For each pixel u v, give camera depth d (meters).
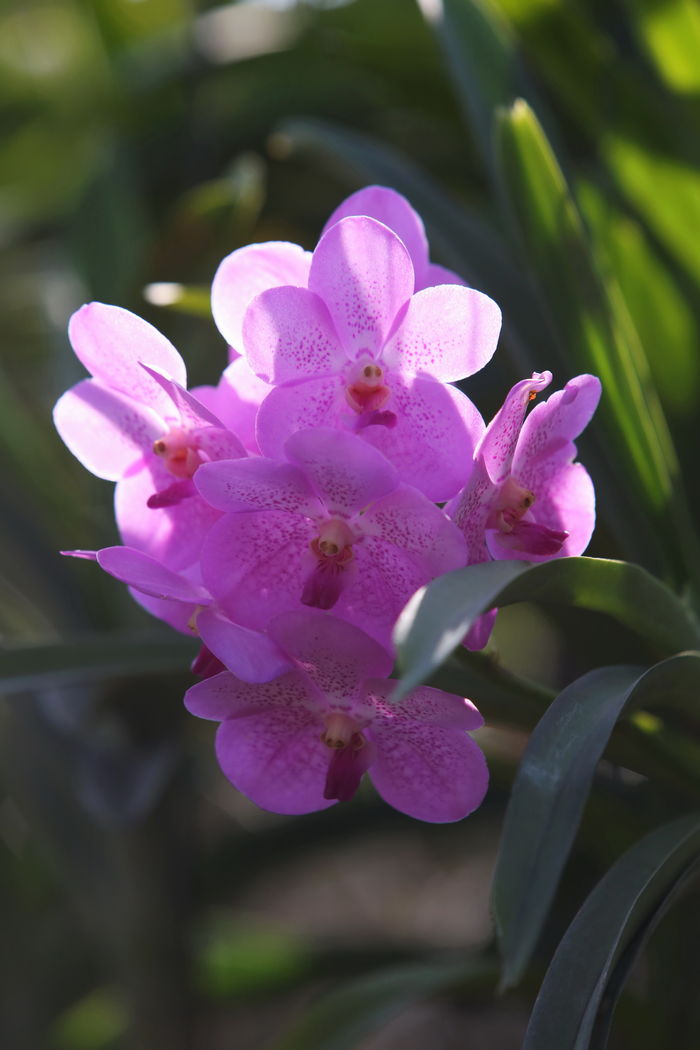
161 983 1.06
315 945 1.15
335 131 0.82
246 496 0.65
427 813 0.68
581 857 0.90
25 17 1.51
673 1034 0.80
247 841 1.12
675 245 0.82
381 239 0.66
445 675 0.71
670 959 0.80
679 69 0.79
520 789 0.63
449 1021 1.74
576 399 0.67
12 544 1.00
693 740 0.72
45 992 1.26
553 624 0.83
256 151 1.21
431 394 0.66
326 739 0.67
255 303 0.66
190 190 1.23
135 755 0.94
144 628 0.99
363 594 0.66
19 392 1.48
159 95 1.25
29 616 1.16
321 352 0.66
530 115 0.71
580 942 0.65
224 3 1.19
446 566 0.65
